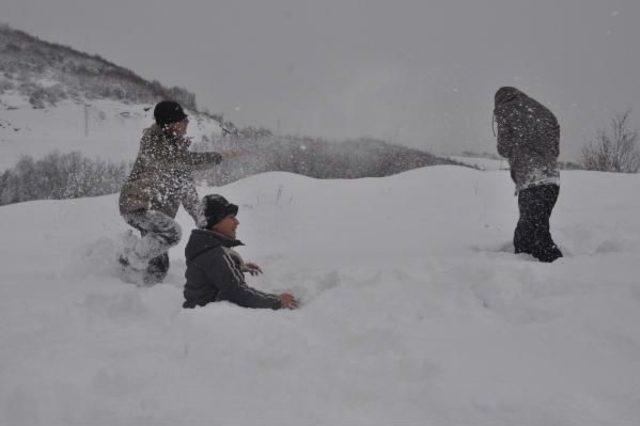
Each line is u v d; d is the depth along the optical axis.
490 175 10.00
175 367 2.53
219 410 2.17
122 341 2.87
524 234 5.05
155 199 4.77
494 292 3.43
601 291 3.21
